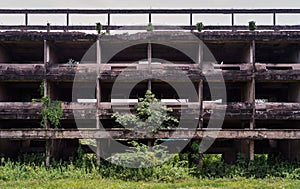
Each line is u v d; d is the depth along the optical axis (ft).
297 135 81.00
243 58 93.71
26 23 88.43
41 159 82.79
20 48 93.09
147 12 87.92
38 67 85.15
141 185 67.56
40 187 65.21
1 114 83.92
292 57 94.43
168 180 73.41
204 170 79.00
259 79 85.20
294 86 91.81
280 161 85.87
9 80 85.61
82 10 88.07
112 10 87.92
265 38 84.94
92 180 72.18
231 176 77.20
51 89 88.79
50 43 87.56
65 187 65.26
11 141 91.91
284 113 84.33
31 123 96.94
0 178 73.15
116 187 65.05
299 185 67.21
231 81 88.07
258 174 77.46
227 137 80.89
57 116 83.05
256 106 84.69
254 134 81.10
